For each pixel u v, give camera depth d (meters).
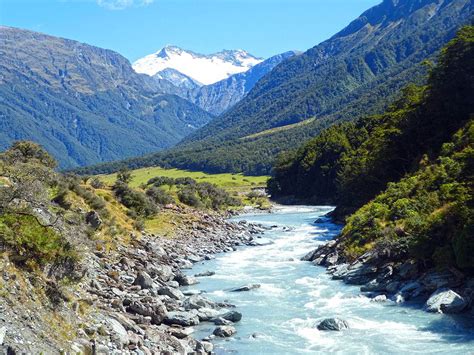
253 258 57.81
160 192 90.44
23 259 22.05
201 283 44.19
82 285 30.00
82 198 55.16
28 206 25.50
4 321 17.80
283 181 171.00
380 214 51.19
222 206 130.00
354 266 44.19
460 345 26.30
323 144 159.12
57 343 19.16
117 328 24.19
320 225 91.94
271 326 31.09
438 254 36.53
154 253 53.22
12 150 62.22
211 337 28.66
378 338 28.03
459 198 39.12
